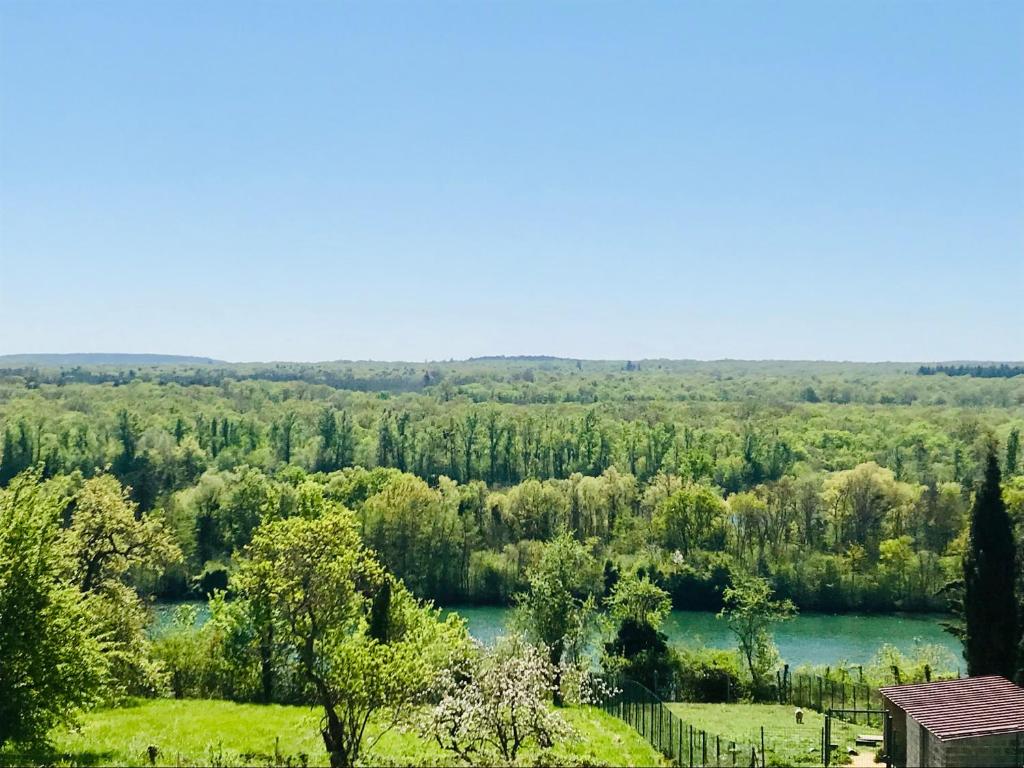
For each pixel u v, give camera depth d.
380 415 198.88
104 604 54.34
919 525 120.12
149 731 41.97
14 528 34.88
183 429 177.00
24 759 33.94
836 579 105.19
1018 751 30.14
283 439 175.50
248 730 42.75
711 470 153.25
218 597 58.31
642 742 42.69
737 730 46.03
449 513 115.00
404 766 32.88
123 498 60.84
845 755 38.50
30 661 33.50
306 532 40.59
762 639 67.50
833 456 171.12
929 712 32.06
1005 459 145.88
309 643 39.75
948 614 102.12
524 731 33.50
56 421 172.75
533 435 171.00
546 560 72.31
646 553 116.81
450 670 36.03
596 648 77.62
